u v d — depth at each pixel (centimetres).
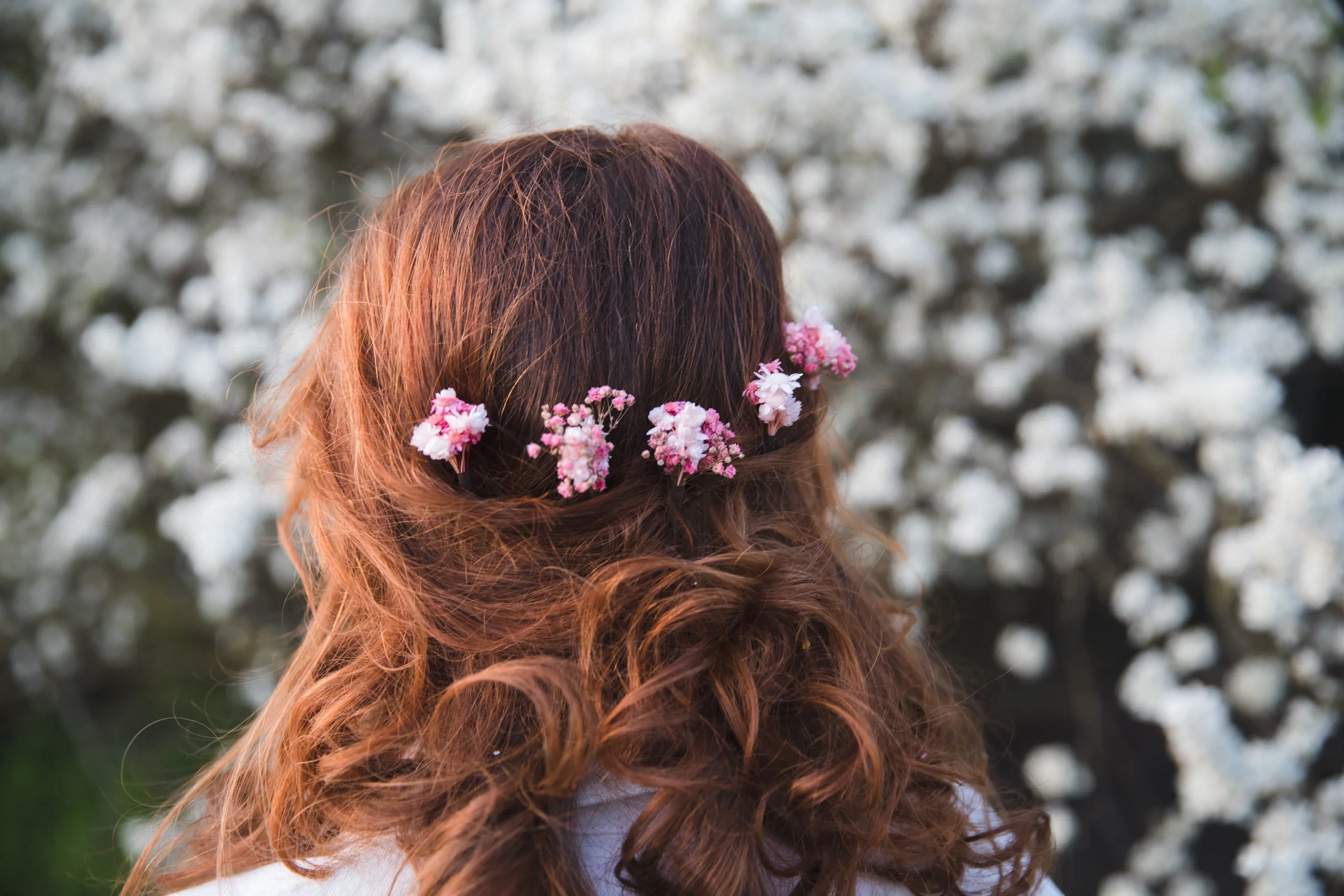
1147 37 116
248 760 72
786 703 66
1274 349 111
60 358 155
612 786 63
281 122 127
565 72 114
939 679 85
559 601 65
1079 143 130
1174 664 112
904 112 112
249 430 86
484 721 64
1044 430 115
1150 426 108
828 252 122
